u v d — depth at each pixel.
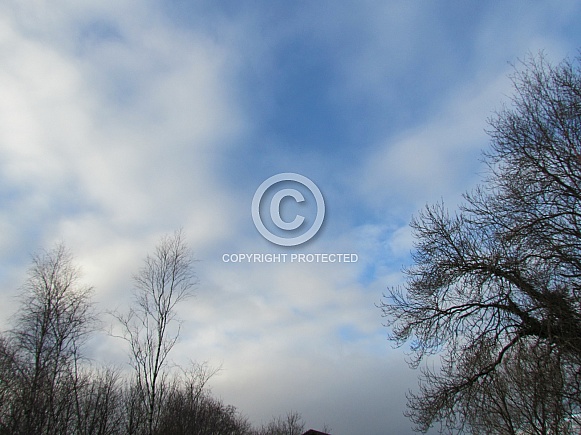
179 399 23.84
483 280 15.05
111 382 22.98
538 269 13.82
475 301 16.09
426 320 17.17
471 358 15.48
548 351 12.56
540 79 15.59
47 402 18.73
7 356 19.66
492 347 15.39
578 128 14.53
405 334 17.61
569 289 13.07
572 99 14.87
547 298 13.06
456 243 16.88
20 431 17.27
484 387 14.52
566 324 12.48
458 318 16.53
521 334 14.44
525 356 13.03
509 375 13.45
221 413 30.53
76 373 20.66
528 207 14.90
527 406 12.45
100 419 20.86
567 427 11.98
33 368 19.73
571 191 14.15
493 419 13.92
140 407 21.84
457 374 16.33
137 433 21.69
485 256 15.64
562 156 14.62
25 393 18.52
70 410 20.06
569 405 11.80
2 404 18.50
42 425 18.02
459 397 15.90
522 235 14.33
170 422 22.25
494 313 15.69
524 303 14.40
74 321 21.97
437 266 16.92
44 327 20.91
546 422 11.93
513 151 15.73
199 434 23.56
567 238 13.89
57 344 20.98
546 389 11.77
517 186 15.24
